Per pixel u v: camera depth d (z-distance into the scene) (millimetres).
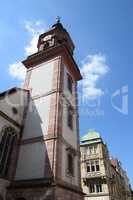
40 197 13664
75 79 27859
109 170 41156
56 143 16469
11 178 16156
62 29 30391
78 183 18141
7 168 16469
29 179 15289
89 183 37188
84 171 38906
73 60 26750
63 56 25188
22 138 18781
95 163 39219
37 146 17234
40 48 28406
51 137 17094
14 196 14758
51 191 13508
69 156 18375
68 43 30312
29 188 14570
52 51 25359
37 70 25172
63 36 29703
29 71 25844
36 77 24281
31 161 16469
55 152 15891
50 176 14594
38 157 16391
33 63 26438
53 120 18359
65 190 14914
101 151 40219
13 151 17641
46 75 23516
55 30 29547
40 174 15148
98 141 41969
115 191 40969
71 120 21891
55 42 27953
